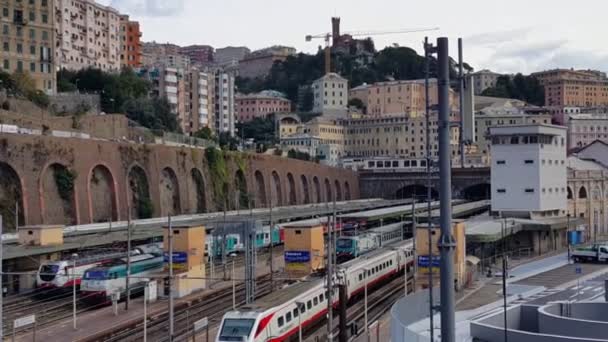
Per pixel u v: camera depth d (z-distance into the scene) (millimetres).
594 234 130125
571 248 102875
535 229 102062
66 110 143625
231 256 91875
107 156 105938
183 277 66625
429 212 28594
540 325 44688
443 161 17344
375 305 66812
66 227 86812
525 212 110938
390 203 157750
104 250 79000
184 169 125312
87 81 173500
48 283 65375
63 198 97250
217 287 72375
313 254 72312
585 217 129000
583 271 84562
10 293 67312
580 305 49094
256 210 130500
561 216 116375
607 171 134750
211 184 133750
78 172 99500
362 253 86688
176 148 123625
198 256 71125
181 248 69875
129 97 172875
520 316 48625
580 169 131125
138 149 113312
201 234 71938
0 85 125750
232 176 140750
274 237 104188
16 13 140500
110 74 180500
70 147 98875
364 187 195500
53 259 72188
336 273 56250
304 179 169625
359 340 50906
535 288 70125
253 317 45625
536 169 110062
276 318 48031
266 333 46156
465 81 18781
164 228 71875
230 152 141500
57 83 164000
